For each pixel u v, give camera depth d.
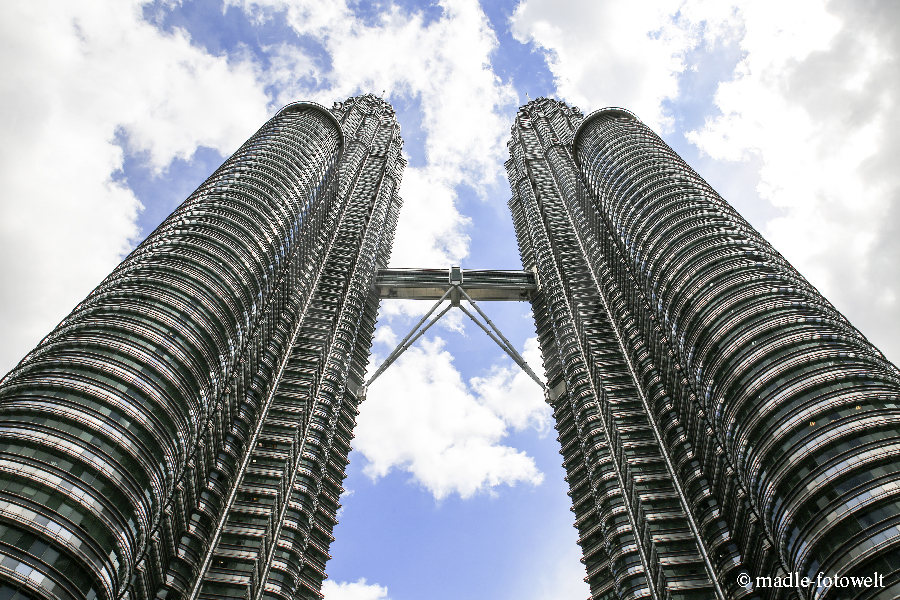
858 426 57.06
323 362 111.88
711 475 81.50
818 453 57.38
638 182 117.81
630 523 86.50
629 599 78.69
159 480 60.09
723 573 73.12
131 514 55.25
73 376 60.16
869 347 73.69
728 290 81.62
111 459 55.69
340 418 111.44
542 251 153.62
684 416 90.25
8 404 56.66
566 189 167.12
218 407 81.50
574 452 106.69
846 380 62.47
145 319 70.44
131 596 59.72
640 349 109.75
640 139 135.50
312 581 84.06
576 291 133.25
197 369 71.19
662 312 96.44
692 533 81.94
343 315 126.50
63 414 56.31
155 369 65.38
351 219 158.75
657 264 98.38
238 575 76.44
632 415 102.62
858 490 52.84
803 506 55.59
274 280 99.50
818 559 52.44
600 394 107.69
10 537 46.81
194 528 74.38
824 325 71.50
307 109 147.88
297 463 93.50
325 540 90.81
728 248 90.75
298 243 113.25
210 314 77.31
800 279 87.00
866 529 50.34
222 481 83.06
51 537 48.12
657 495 88.19
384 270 154.88
